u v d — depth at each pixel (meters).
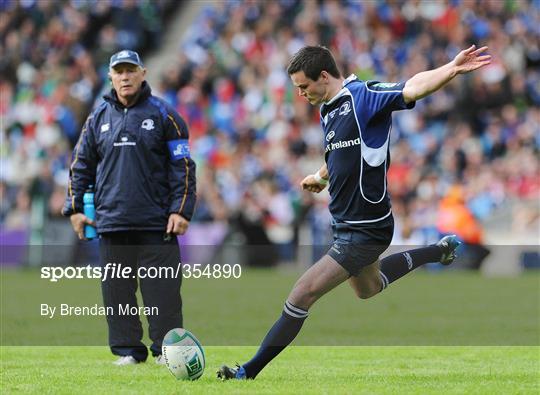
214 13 107.38
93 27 109.94
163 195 31.19
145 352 31.73
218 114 96.94
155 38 112.62
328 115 26.27
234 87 98.44
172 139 31.03
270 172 84.75
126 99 31.06
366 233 26.14
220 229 79.75
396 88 25.19
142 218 30.83
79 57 103.25
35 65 106.12
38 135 97.12
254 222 79.62
